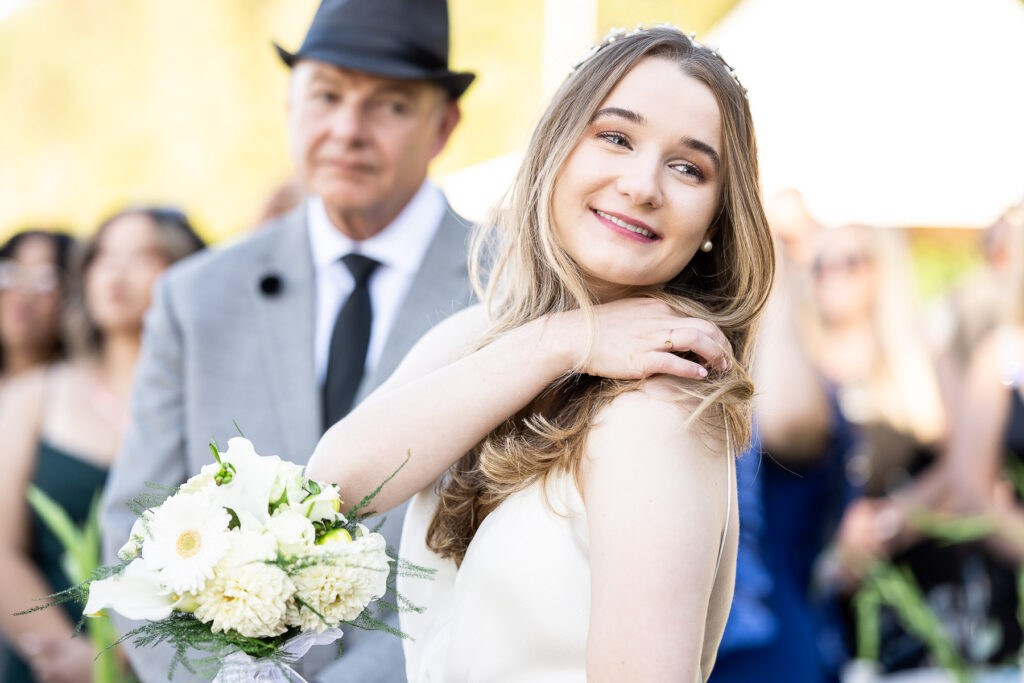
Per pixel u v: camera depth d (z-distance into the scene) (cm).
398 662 231
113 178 1103
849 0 604
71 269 389
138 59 1110
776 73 604
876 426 440
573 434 161
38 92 1136
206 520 148
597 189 164
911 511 427
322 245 279
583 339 164
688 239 165
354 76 268
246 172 1083
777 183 596
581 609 158
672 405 156
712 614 171
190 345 270
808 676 293
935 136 591
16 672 369
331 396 269
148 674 240
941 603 424
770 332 317
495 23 1020
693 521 147
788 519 304
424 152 279
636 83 163
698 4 918
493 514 170
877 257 439
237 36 1091
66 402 374
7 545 362
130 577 148
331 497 155
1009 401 441
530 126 188
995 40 586
